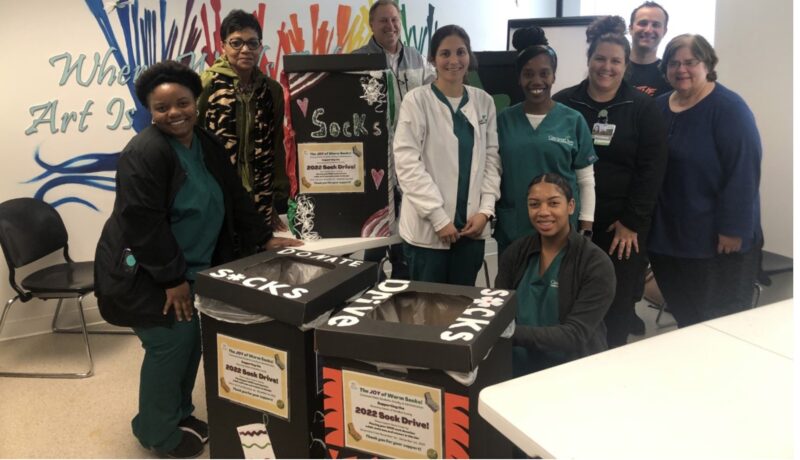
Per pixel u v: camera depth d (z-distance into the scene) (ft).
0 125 9.25
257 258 4.92
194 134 6.08
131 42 9.81
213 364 4.60
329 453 3.66
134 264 5.62
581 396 3.03
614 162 7.20
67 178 9.82
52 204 9.78
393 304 4.03
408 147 6.89
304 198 6.93
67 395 8.07
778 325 3.90
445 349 3.12
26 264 8.95
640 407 2.92
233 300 4.25
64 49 9.42
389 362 3.27
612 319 7.40
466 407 3.17
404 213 7.16
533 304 5.68
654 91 9.09
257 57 7.66
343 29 11.49
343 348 3.37
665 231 7.63
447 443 3.27
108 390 8.20
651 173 6.98
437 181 7.04
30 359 9.18
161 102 5.56
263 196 8.03
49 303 10.20
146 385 6.16
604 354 3.52
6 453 6.71
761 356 3.45
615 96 7.13
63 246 9.68
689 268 7.50
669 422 2.79
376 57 6.60
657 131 6.93
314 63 6.55
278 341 4.13
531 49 6.98
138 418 6.43
